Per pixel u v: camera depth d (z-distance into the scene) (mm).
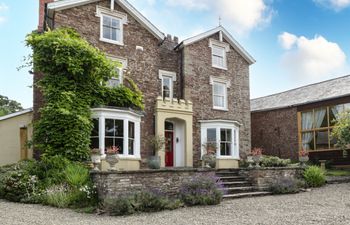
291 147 23578
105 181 9734
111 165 10797
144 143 16516
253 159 14062
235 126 19141
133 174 10172
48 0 17328
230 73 20297
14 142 16109
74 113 13328
